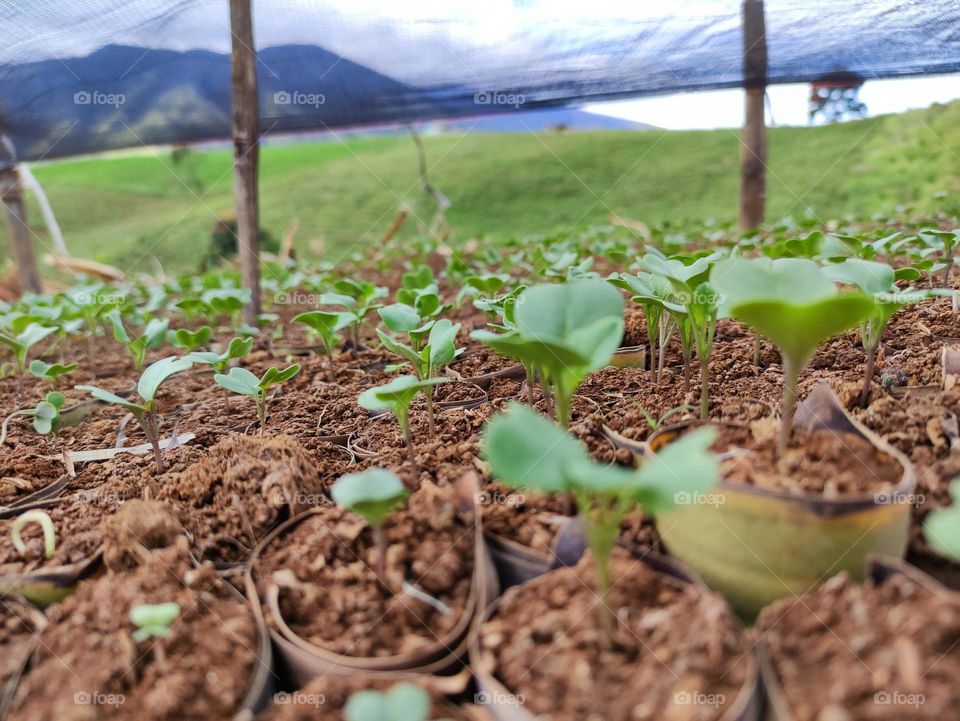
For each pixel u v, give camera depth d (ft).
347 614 0.42
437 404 0.81
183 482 0.59
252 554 0.48
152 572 0.46
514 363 0.97
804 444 0.47
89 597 0.44
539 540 0.47
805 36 1.46
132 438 0.86
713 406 0.68
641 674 0.34
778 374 0.79
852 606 0.36
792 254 1.04
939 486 0.47
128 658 0.39
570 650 0.36
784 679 0.34
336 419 0.82
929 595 0.35
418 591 0.42
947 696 0.31
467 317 1.45
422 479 0.55
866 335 0.62
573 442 0.36
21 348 1.03
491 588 0.43
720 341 1.00
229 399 0.98
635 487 0.32
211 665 0.38
